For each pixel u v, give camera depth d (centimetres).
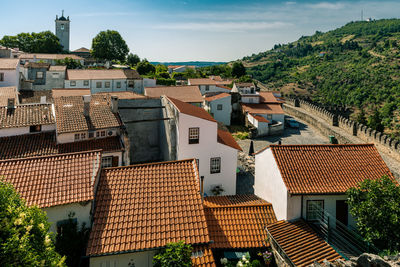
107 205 1762
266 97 6862
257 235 1877
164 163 2105
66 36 14888
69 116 2878
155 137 3712
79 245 1564
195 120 3014
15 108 2966
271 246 1791
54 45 12600
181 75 12025
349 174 2044
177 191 1898
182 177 2009
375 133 4338
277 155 2147
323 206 1938
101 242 1554
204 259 1555
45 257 1082
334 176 2022
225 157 3145
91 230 1619
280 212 1997
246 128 6147
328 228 1816
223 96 6212
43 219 1185
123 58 13150
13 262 934
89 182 1783
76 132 2720
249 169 3747
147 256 1591
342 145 2277
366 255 1282
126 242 1564
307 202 1928
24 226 1033
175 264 1441
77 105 3125
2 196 1106
